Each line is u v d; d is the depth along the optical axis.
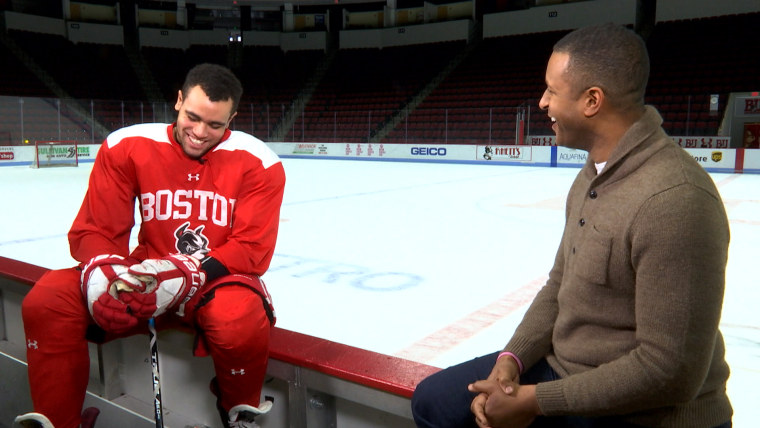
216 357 1.45
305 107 21.11
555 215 6.93
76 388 1.50
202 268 1.48
